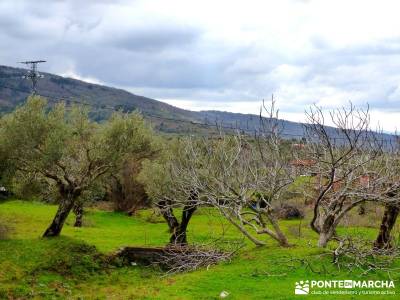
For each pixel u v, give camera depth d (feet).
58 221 102.37
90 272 89.86
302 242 95.81
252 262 79.56
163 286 71.72
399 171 84.07
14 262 84.79
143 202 198.70
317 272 70.85
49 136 98.37
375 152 77.97
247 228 147.74
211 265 86.38
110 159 104.42
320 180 84.99
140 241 120.57
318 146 81.82
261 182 88.43
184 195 106.11
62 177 106.73
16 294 73.56
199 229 148.87
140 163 190.70
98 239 118.42
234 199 88.28
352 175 82.02
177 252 100.94
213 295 62.90
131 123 108.58
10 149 97.25
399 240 93.45
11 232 119.65
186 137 106.42
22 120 97.91
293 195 165.99
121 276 90.99
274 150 85.46
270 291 62.75
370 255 79.25
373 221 143.43
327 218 84.23
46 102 103.24
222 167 91.04
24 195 110.32
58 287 80.02
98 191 122.83
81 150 107.34
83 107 107.45
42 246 94.32
